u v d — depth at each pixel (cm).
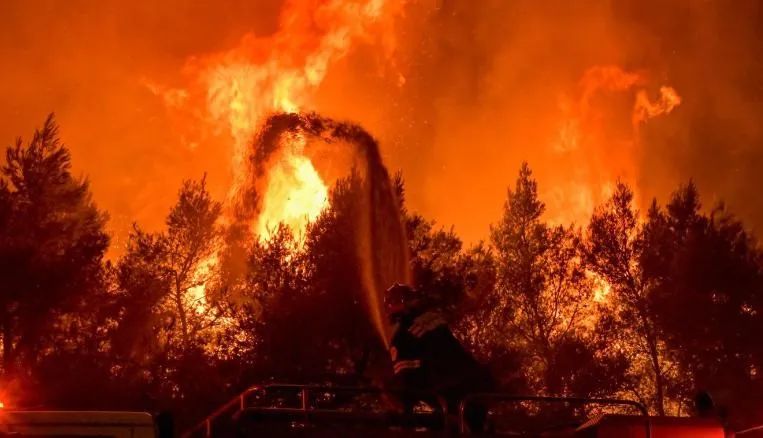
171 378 1673
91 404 1593
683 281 1969
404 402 853
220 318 1853
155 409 1592
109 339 1730
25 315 1702
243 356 1669
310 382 1636
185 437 811
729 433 792
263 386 802
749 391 1906
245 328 1717
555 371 1866
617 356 1895
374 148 1903
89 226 1856
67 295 1714
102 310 1750
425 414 834
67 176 1848
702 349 1962
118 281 1803
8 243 1723
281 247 1822
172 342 1781
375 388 802
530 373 1862
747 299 1967
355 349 1719
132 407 1599
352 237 1786
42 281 1692
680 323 1958
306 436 774
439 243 1895
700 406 952
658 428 772
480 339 1838
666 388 1970
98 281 1766
